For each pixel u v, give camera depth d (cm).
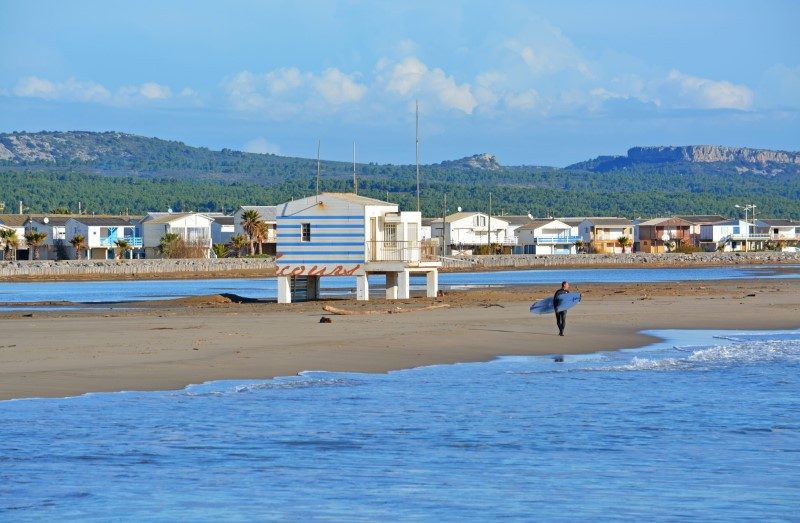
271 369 6538
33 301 16462
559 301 8800
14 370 6309
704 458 4144
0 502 3450
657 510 3416
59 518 3288
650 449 4297
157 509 3397
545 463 4050
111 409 5069
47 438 4391
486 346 8000
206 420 4822
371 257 13312
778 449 4303
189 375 6228
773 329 9650
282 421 4819
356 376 6331
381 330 9081
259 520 3300
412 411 5106
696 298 14238
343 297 15062
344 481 3762
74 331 9088
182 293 19350
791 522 3297
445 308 12038
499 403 5362
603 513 3384
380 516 3344
